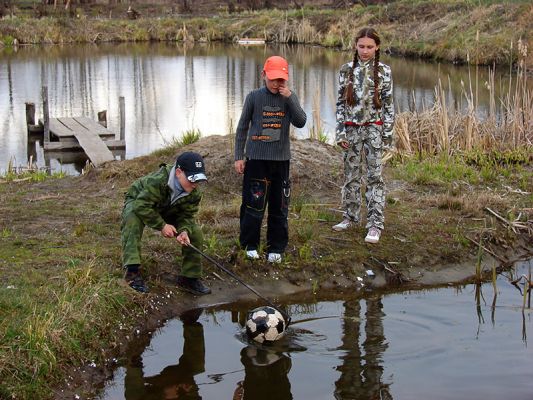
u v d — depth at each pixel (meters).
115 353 4.27
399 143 8.59
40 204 6.34
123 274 4.85
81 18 31.69
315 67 21.38
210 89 17.78
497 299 5.15
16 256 5.03
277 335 4.45
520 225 6.10
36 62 23.31
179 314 4.78
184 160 4.53
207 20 32.59
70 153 11.73
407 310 4.94
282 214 5.19
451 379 4.02
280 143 5.02
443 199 6.47
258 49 27.61
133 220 4.69
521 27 20.88
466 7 25.48
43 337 3.93
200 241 4.83
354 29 28.19
